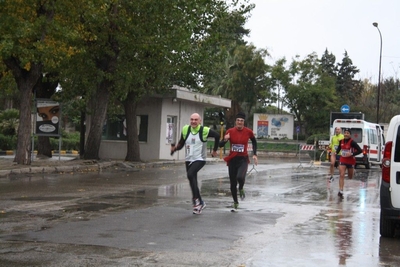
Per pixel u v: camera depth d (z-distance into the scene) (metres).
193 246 8.49
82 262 7.29
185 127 12.08
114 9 24.36
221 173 24.44
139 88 27.33
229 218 11.33
